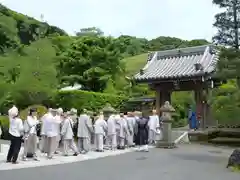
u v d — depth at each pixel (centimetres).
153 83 2205
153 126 1684
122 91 3253
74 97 2692
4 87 2422
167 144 1686
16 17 4372
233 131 2058
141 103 2645
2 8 4259
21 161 1150
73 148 1344
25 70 2416
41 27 4541
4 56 3047
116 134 1606
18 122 1102
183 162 1180
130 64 4812
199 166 1089
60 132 1338
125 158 1276
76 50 3300
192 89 2112
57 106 2659
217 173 959
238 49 1497
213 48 2164
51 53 2672
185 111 3161
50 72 2506
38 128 1459
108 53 3247
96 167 1044
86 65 3219
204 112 2070
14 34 3819
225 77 1484
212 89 1989
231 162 1053
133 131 1645
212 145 1856
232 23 1526
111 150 1558
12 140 1095
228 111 1570
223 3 1514
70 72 3209
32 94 2361
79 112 2644
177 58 2314
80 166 1061
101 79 3047
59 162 1148
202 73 1930
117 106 2809
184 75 2000
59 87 2991
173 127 2884
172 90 2186
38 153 1392
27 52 2591
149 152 1493
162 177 881
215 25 1562
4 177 854
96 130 1515
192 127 2153
